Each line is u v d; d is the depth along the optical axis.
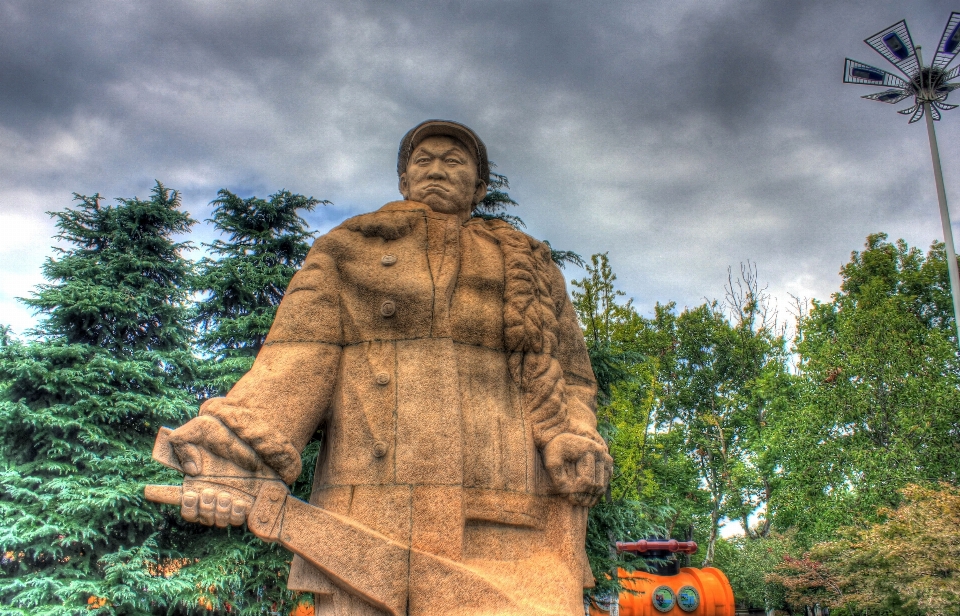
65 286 10.66
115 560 8.92
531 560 3.50
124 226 11.96
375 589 3.13
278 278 12.34
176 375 11.11
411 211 4.01
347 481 3.43
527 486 3.62
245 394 3.37
